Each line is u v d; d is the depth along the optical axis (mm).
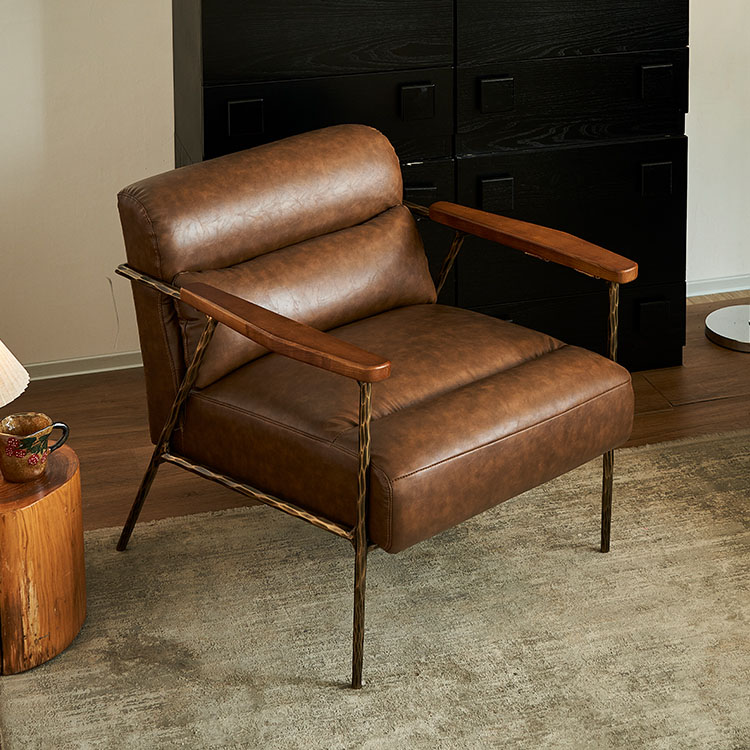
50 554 2025
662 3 2939
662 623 2174
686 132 3564
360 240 2389
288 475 2055
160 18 3000
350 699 1996
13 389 1955
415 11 2754
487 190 2928
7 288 3104
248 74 2670
